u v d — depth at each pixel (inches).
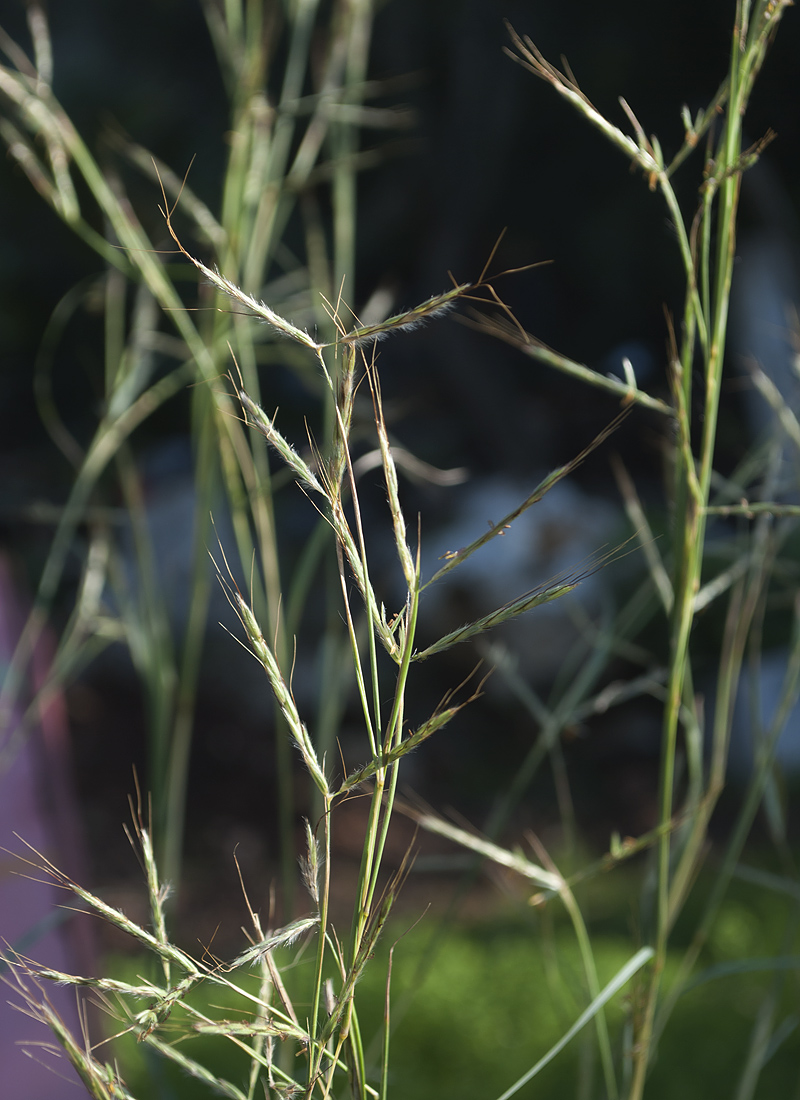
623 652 42.8
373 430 36.7
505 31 252.5
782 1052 86.9
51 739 45.9
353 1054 24.7
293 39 45.4
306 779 107.3
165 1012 23.9
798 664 38.5
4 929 41.0
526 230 298.8
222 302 40.8
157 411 219.3
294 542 188.4
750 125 202.2
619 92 255.9
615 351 299.9
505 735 191.2
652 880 34.8
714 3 235.0
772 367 182.2
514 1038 87.8
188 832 162.1
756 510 29.3
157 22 241.1
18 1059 39.6
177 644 188.7
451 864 40.5
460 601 192.9
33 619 42.8
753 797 38.3
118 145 43.8
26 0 38.5
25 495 178.4
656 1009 35.9
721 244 29.1
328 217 213.8
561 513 200.5
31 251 188.1
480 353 275.4
